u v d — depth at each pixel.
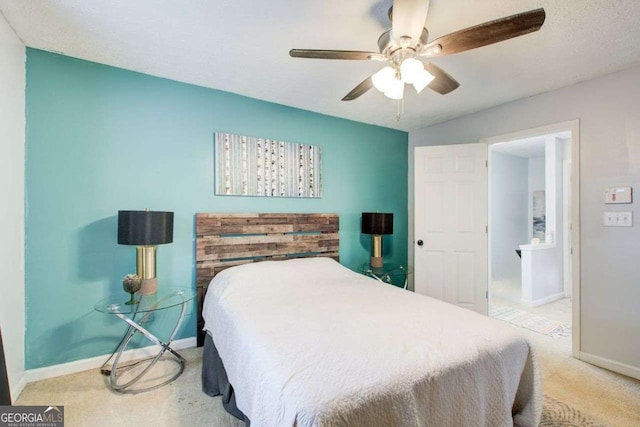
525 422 1.52
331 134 3.40
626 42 1.94
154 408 1.80
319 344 1.31
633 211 2.24
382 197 3.84
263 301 1.93
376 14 1.67
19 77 1.95
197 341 2.61
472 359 1.29
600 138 2.41
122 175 2.34
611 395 1.97
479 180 3.28
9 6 1.62
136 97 2.39
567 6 1.59
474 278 3.32
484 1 1.56
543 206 5.48
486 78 2.46
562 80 2.49
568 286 4.34
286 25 1.78
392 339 1.37
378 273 3.32
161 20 1.74
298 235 3.10
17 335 1.93
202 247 2.60
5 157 1.80
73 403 1.83
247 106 2.87
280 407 1.01
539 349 2.68
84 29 1.83
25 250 2.02
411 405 1.08
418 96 2.86
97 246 2.25
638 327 2.22
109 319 2.30
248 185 2.86
